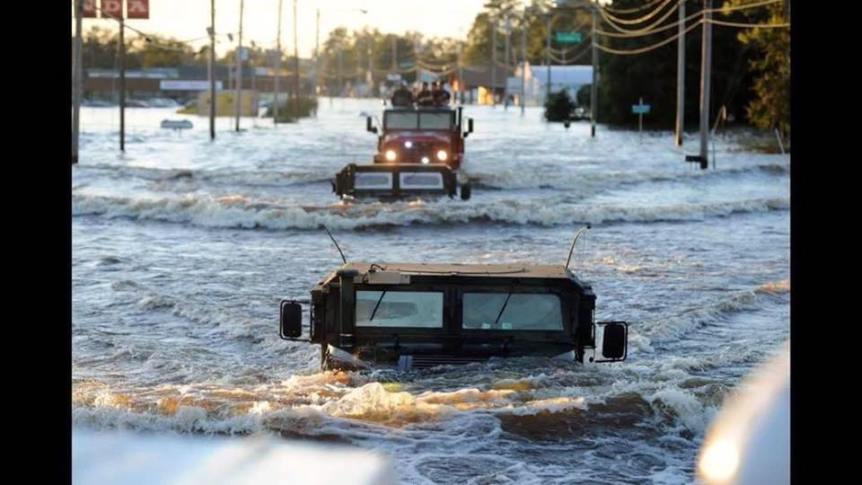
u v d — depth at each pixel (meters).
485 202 103.94
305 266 73.12
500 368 33.41
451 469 25.77
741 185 139.88
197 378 41.19
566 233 93.62
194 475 23.88
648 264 74.19
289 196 118.69
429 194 103.06
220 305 57.47
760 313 57.38
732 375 39.88
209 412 29.12
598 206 105.62
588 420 29.39
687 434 28.72
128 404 31.06
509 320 33.88
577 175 144.00
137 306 57.47
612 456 26.77
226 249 82.00
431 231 93.94
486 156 186.88
